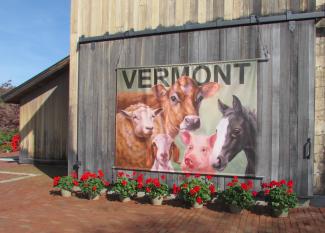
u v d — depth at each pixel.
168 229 5.81
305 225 5.93
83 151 8.67
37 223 6.08
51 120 13.23
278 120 7.02
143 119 8.05
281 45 7.02
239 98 7.25
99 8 8.61
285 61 6.99
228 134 7.32
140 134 8.07
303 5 6.92
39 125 13.45
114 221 6.23
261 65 7.13
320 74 6.96
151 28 8.04
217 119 7.41
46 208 7.06
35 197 7.96
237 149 7.24
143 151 8.05
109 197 7.95
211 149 7.44
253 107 7.14
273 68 7.06
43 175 10.83
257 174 7.11
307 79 6.86
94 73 8.60
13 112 22.03
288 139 6.95
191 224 6.07
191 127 7.61
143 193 7.87
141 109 8.07
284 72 7.00
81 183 7.86
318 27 6.94
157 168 7.90
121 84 8.27
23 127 13.76
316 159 6.94
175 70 7.76
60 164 13.04
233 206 6.64
